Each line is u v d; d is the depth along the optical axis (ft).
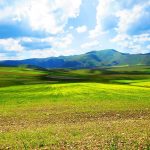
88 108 178.09
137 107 177.78
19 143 85.97
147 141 81.51
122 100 220.23
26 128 117.60
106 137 88.89
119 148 74.59
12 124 131.03
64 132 101.19
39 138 92.12
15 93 277.03
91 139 86.99
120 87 324.39
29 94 268.00
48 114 158.61
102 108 176.35
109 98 234.38
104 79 542.16
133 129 101.45
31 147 80.59
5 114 162.81
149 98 231.30
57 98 240.32
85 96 249.34
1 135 100.89
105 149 74.23
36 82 440.86
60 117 147.64
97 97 241.55
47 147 79.71
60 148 78.02
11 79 498.28
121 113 154.71
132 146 76.28
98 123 122.11
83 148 76.79
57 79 532.73
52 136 94.27
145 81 454.40
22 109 183.11
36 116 153.28
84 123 125.59
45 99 235.81
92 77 614.75
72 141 85.35
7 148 80.33
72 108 180.65
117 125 112.47
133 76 639.76
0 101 226.58
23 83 423.64
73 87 324.19
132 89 302.45
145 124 112.47
